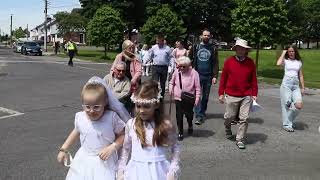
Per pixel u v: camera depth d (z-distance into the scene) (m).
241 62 5.71
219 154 5.31
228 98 5.80
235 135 6.35
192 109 6.15
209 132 6.54
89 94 2.74
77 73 17.12
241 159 5.12
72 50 22.27
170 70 8.91
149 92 2.70
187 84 6.09
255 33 18.34
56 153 5.21
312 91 13.13
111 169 2.83
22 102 9.14
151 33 34.09
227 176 4.47
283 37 18.36
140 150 2.73
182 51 9.18
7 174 4.40
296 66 6.80
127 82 5.28
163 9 34.56
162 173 2.74
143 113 2.70
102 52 43.38
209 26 48.44
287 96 6.78
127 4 44.41
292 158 5.21
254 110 5.81
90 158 2.83
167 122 2.73
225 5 47.38
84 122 2.84
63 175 4.40
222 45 52.81
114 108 2.88
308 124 7.41
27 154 5.15
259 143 5.95
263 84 15.00
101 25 31.72
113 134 2.85
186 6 45.12
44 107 8.55
